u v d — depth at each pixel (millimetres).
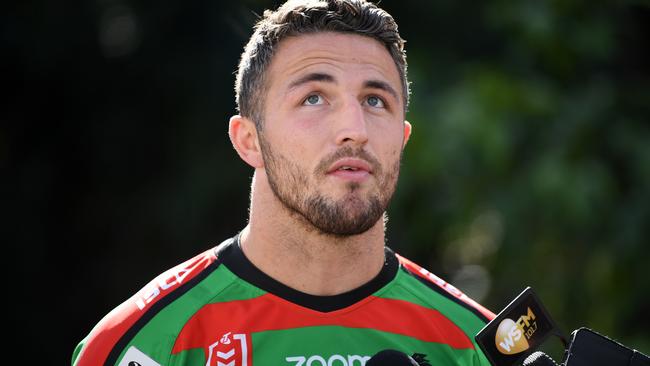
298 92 7508
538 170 17062
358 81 7516
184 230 18547
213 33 18531
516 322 7746
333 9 7758
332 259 7777
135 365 7594
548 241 17938
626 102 18531
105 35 19172
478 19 18547
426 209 17656
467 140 16469
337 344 7711
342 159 7316
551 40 17656
